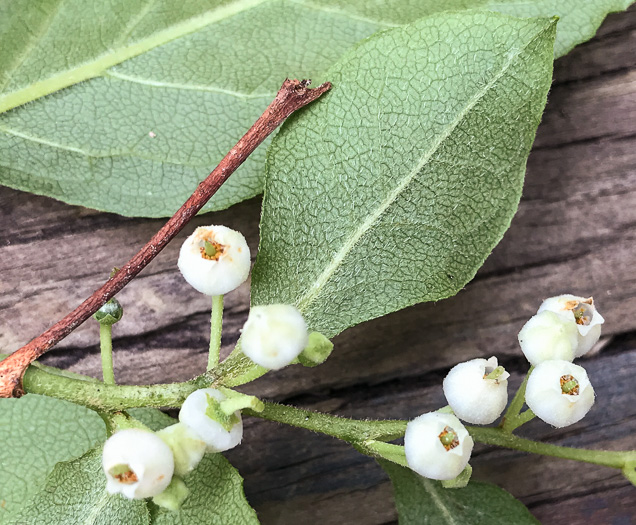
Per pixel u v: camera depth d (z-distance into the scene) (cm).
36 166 5
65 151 5
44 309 5
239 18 5
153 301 5
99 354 5
